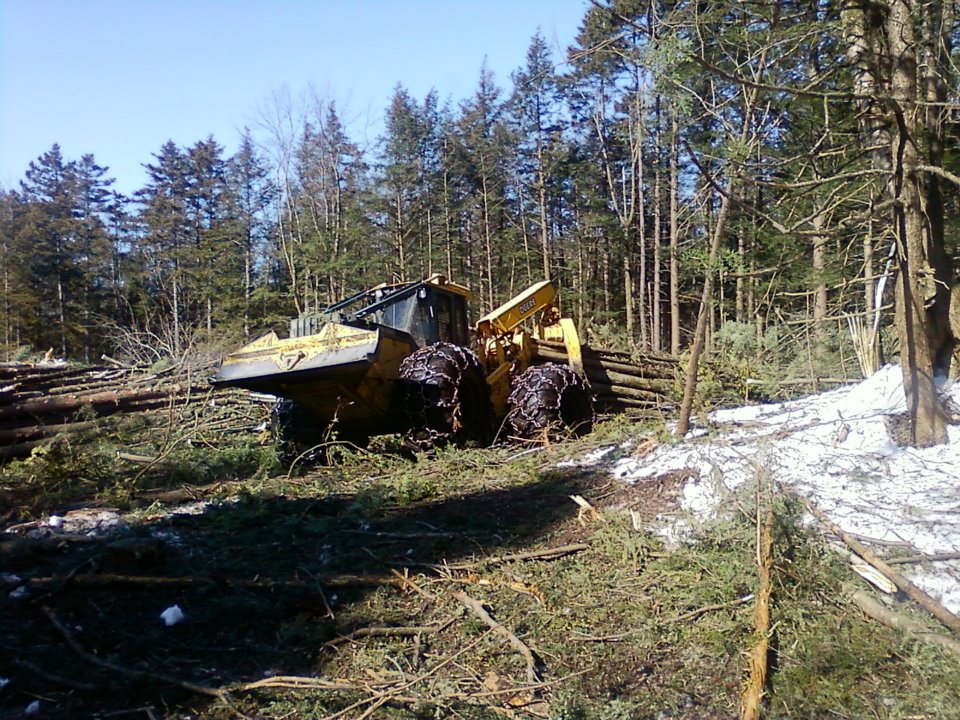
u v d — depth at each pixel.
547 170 27.34
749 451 5.48
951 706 2.90
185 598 4.18
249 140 34.56
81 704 3.14
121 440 8.41
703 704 3.11
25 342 35.91
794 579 3.70
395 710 3.11
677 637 3.54
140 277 36.19
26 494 6.53
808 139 5.93
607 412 11.54
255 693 3.24
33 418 8.62
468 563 4.53
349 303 9.41
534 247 34.47
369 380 7.72
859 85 5.45
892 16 4.94
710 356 10.64
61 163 47.59
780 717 2.99
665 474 5.40
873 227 5.71
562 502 5.57
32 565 4.65
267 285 32.50
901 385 6.07
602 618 3.79
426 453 7.65
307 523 5.49
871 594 3.64
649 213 26.16
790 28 5.06
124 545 4.72
